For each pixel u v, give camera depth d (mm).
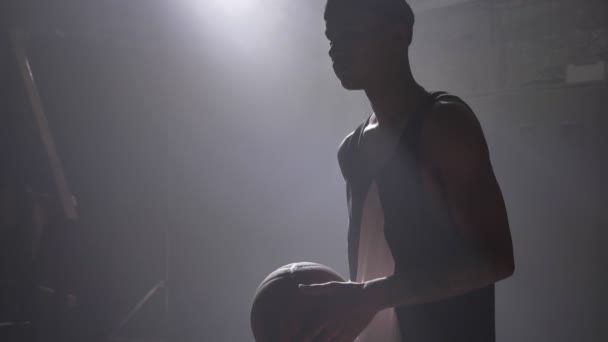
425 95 1211
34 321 3580
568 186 3689
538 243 3793
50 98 3914
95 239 4012
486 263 998
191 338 4301
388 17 1172
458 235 1093
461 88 4523
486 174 1045
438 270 1021
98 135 3967
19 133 3598
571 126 3674
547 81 4051
